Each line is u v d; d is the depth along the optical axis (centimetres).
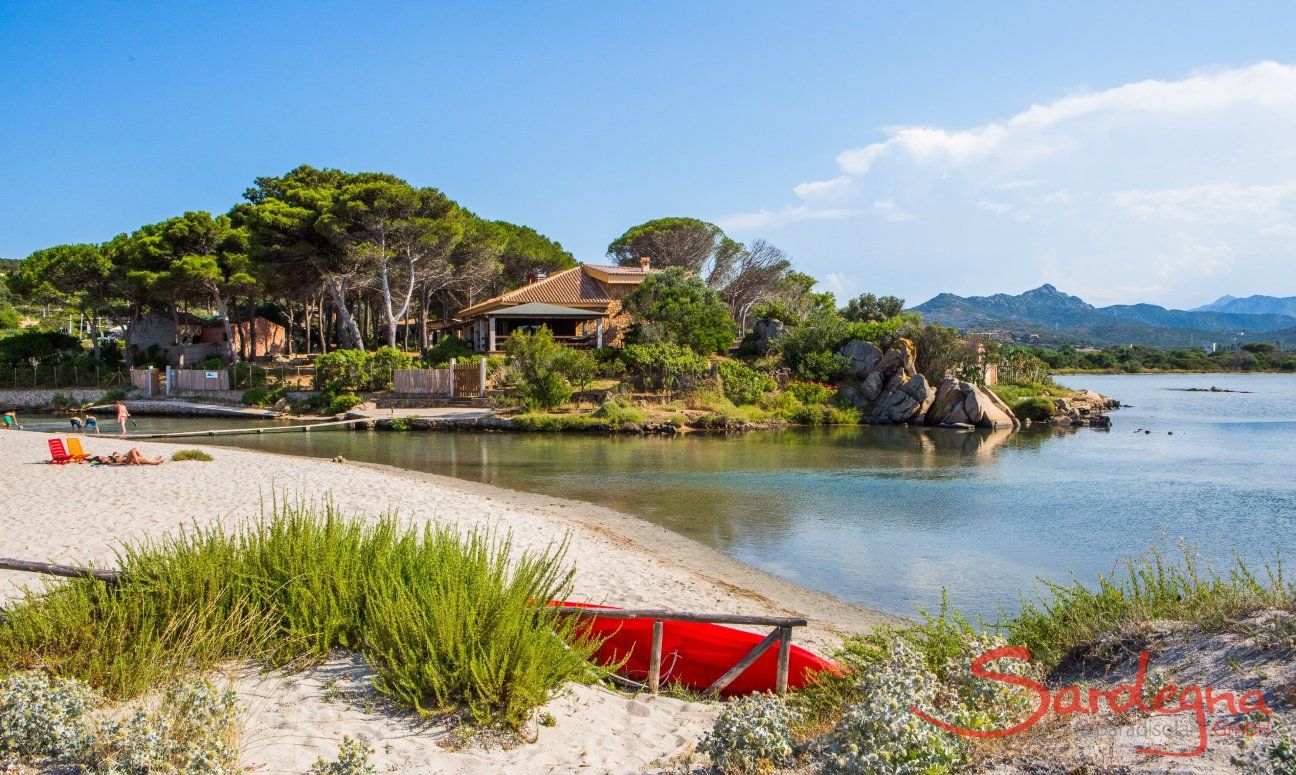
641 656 764
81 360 5575
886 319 5462
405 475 2266
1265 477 2433
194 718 469
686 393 4309
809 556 1416
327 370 4544
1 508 1430
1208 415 5184
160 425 3972
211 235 5253
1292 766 320
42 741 437
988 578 1291
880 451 3086
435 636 579
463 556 695
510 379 4141
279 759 475
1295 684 414
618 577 1153
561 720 568
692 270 7131
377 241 4809
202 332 6562
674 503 1900
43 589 816
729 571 1288
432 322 6944
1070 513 1842
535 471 2425
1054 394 5691
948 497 2039
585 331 5603
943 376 4634
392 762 481
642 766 502
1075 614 652
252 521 1326
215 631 614
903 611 1111
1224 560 1427
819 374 4753
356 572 693
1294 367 14500
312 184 5794
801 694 650
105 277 5281
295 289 5444
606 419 3716
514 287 6950
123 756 429
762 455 2908
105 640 567
